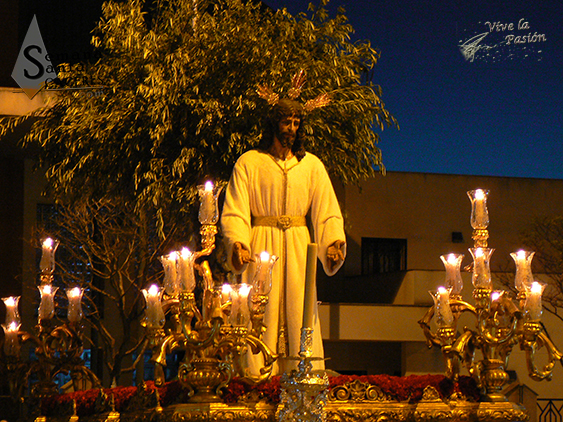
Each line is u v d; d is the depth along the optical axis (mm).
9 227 26156
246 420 6445
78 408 7969
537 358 24641
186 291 6383
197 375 6477
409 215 31750
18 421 8734
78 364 8625
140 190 15336
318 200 7805
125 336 21125
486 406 6953
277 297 7586
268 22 16000
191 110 14750
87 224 22344
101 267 26125
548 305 25125
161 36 15531
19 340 8750
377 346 26234
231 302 6367
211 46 15062
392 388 6906
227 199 7703
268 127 7895
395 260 31625
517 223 33031
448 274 7578
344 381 6891
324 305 23688
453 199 32281
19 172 26438
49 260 8773
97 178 15656
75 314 8664
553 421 24156
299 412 5117
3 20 25219
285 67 15094
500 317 7344
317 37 15992
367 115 15758
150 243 22016
